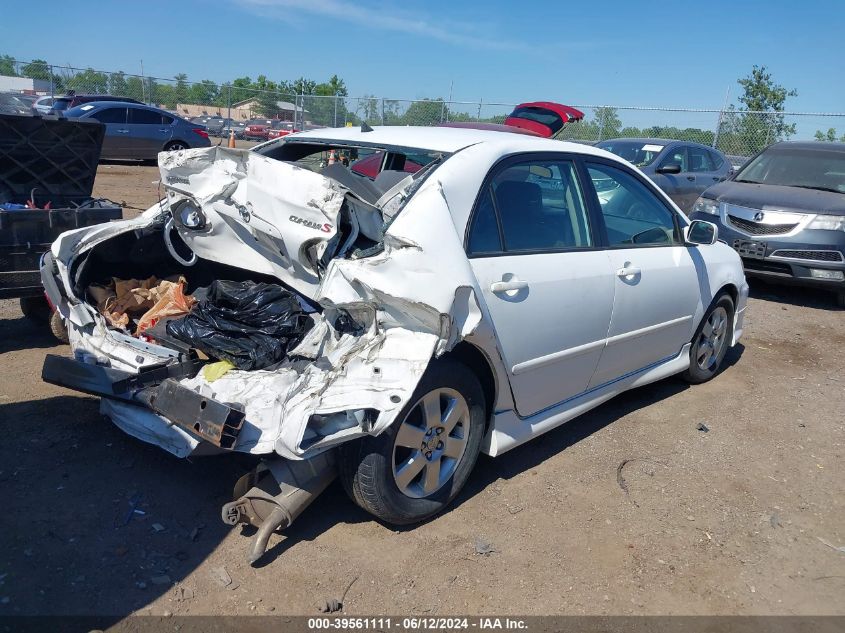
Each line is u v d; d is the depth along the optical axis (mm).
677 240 4797
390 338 2965
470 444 3447
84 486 3439
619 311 4117
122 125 19266
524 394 3668
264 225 3186
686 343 5074
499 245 3430
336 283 2939
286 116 27266
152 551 3012
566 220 3902
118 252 3955
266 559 3023
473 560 3139
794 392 5512
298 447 2721
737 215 8492
